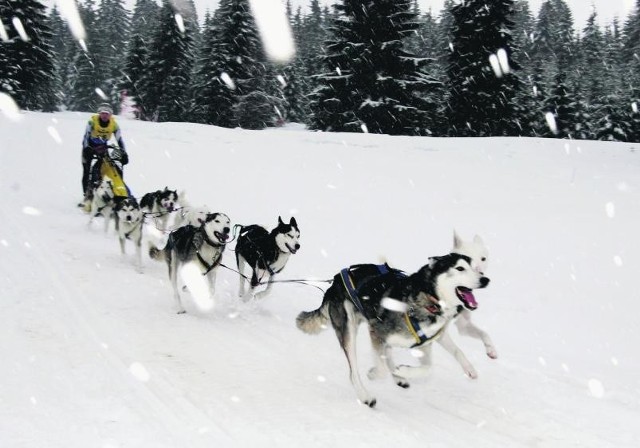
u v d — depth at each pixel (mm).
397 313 4352
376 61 29672
